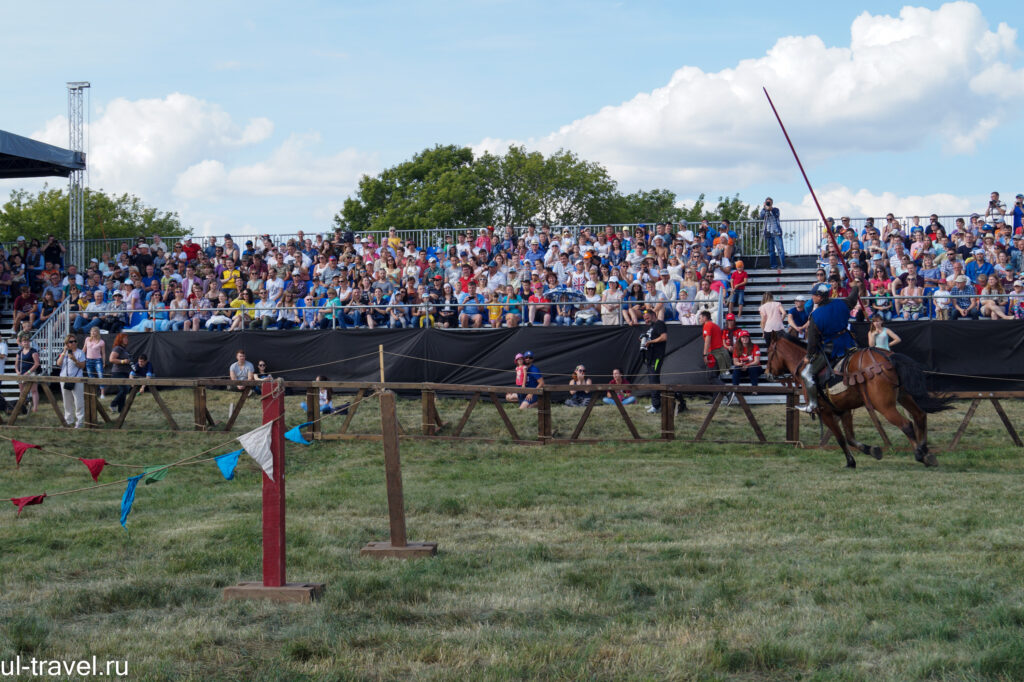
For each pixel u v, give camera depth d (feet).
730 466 50.34
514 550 31.96
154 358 81.97
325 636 22.67
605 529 35.81
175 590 27.07
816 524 35.70
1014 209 86.84
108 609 26.04
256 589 26.50
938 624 22.43
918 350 70.85
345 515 39.27
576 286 83.15
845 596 25.40
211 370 80.84
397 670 20.77
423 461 54.65
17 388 83.71
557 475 48.75
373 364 77.15
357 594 26.61
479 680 19.86
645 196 226.17
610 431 63.72
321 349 78.48
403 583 27.30
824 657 21.06
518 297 80.48
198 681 20.34
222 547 33.01
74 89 103.91
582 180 195.72
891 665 20.42
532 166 192.44
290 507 41.16
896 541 32.19
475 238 100.42
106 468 54.03
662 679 19.97
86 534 35.40
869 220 87.86
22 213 227.61
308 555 31.32
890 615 23.72
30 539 34.81
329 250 93.76
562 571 28.89
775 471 48.49
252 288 89.81
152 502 42.73
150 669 20.92
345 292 82.89
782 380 53.11
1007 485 42.86
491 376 74.90
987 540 32.04
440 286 83.20
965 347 70.18
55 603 25.98
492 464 53.36
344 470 52.21
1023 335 69.31
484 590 26.96
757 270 89.30
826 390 47.91
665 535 33.96
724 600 25.23
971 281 77.15
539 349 74.02
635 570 28.73
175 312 87.20
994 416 65.31
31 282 98.73
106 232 228.43
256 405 73.82
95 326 84.17
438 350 75.97
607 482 45.96
